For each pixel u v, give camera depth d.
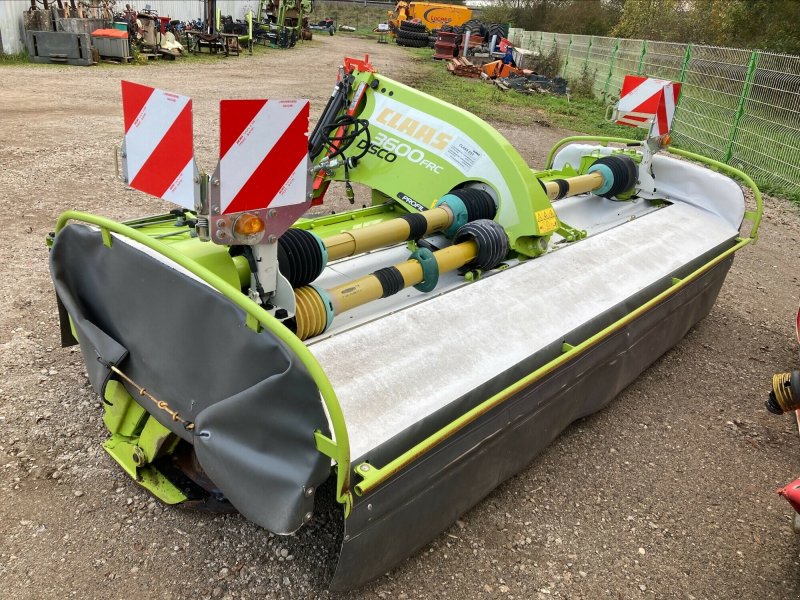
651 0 25.27
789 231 7.77
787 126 9.70
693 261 4.00
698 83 12.46
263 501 1.94
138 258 2.26
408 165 3.86
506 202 3.43
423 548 2.64
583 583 2.59
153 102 1.89
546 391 2.85
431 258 2.90
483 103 14.75
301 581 2.37
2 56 13.28
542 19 34.12
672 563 2.75
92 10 15.42
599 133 12.42
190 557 2.43
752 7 20.14
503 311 2.88
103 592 2.25
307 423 1.86
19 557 2.35
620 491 3.16
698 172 4.79
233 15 24.34
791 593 2.65
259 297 2.15
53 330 3.82
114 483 2.74
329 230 3.55
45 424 3.03
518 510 2.95
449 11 31.38
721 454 3.54
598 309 3.16
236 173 1.87
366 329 2.50
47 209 5.67
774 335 5.03
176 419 2.27
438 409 2.28
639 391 4.09
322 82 14.57
